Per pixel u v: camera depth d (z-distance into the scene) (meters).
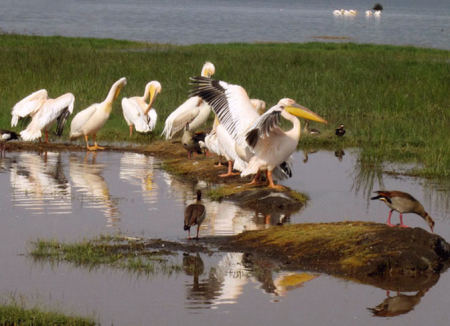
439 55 43.06
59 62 29.61
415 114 22.23
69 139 19.25
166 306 8.12
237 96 12.27
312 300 8.42
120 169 15.83
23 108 18.22
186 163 16.03
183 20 91.94
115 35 61.56
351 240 9.92
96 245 10.19
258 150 13.17
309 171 15.87
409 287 8.98
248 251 10.10
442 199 13.23
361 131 19.95
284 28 81.06
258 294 8.58
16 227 11.05
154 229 11.12
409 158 17.22
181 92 24.83
